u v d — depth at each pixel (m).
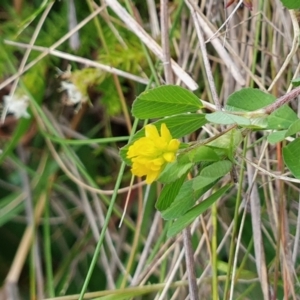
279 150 0.28
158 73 0.30
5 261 0.33
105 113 0.32
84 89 0.31
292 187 0.29
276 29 0.29
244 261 0.29
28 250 0.31
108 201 0.31
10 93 0.31
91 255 0.32
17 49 0.32
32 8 0.32
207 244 0.29
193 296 0.27
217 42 0.29
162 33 0.29
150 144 0.22
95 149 0.32
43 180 0.32
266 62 0.30
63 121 0.32
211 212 0.30
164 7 0.29
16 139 0.31
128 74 0.30
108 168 0.33
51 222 0.33
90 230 0.32
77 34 0.31
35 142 0.32
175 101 0.23
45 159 0.32
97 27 0.31
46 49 0.30
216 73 0.31
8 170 0.33
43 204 0.32
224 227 0.30
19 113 0.31
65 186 0.33
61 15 0.32
